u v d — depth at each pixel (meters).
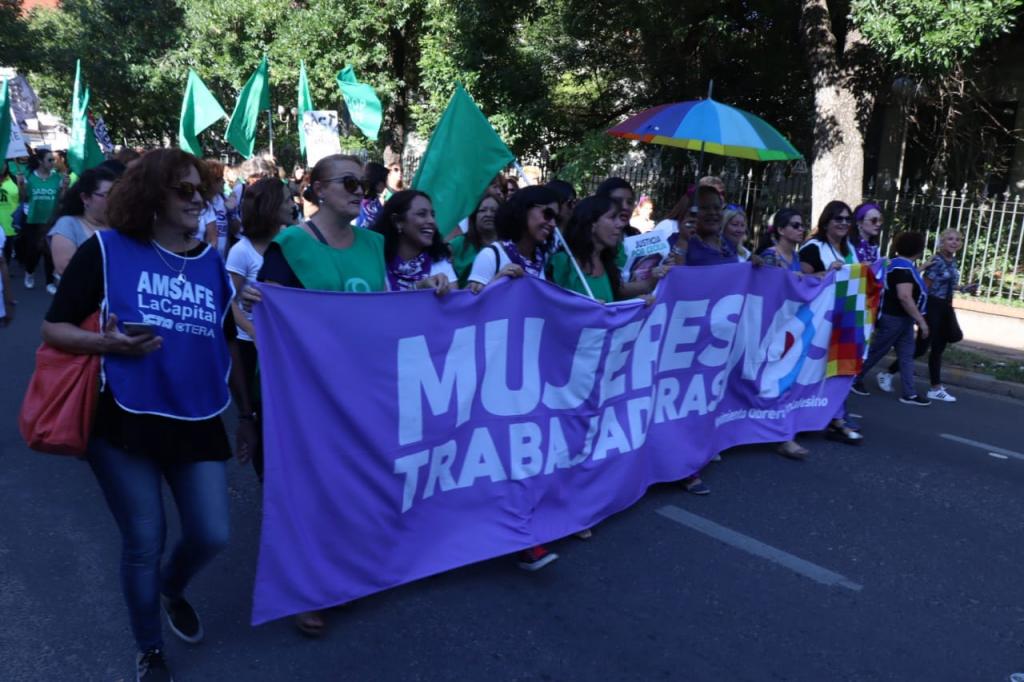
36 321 9.43
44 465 5.30
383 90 19.83
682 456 5.27
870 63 12.81
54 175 11.63
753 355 5.88
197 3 21.91
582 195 15.13
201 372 2.93
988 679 3.44
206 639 3.44
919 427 7.21
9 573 3.94
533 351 4.18
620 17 14.68
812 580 4.23
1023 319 12.09
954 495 5.55
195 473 3.01
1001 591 4.22
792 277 6.00
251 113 11.62
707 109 5.67
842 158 12.34
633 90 17.06
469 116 4.77
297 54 19.56
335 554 3.49
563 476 4.43
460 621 3.68
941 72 11.55
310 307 3.31
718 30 14.69
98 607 3.68
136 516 2.89
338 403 3.42
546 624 3.69
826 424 6.49
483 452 4.04
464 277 5.24
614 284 4.92
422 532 3.85
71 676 3.17
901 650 3.63
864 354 6.59
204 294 2.95
